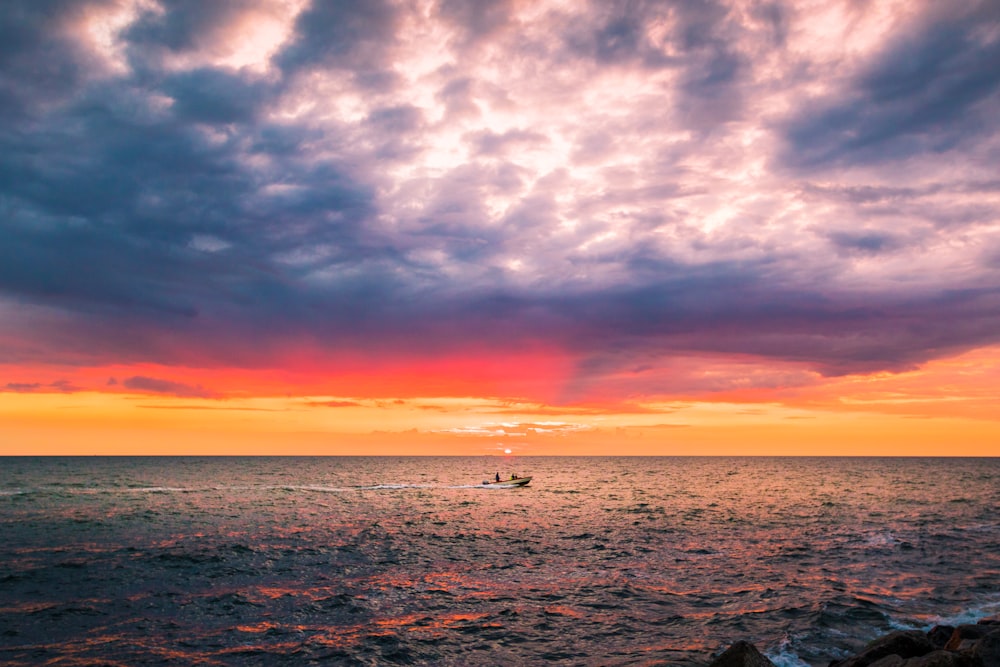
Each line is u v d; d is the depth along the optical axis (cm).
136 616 2423
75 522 5491
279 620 2381
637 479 14362
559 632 2238
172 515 6106
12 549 3984
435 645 2100
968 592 2738
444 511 6650
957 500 7888
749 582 2981
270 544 4219
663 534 4756
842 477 14900
